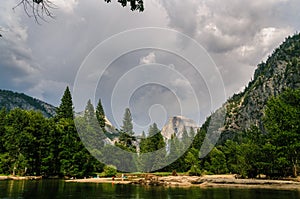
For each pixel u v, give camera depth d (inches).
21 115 2053.4
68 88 2502.5
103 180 1466.5
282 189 971.9
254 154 1609.3
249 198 715.4
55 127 2087.8
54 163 1979.6
